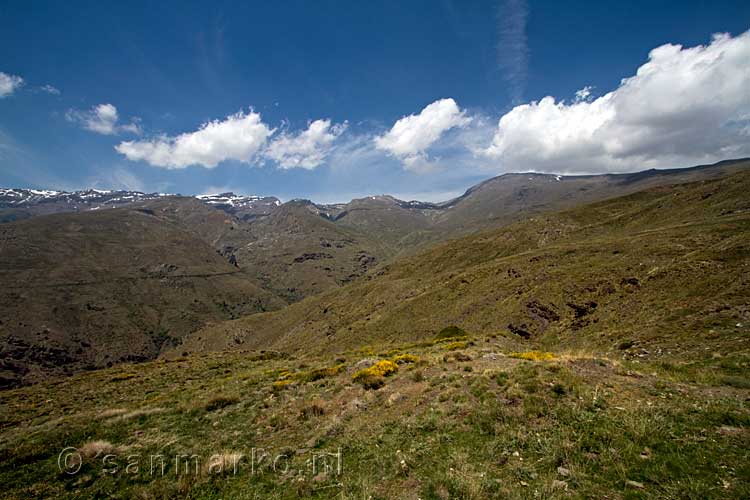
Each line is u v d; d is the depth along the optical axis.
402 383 16.14
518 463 8.04
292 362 34.25
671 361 17.11
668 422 8.59
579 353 16.22
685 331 24.86
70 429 15.23
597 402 9.95
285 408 16.45
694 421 8.55
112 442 13.96
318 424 13.82
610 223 141.88
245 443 13.09
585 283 57.62
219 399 18.61
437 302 90.56
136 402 23.78
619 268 57.84
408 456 9.24
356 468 9.43
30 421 22.02
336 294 190.62
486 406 10.97
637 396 10.29
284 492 8.97
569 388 10.99
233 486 9.74
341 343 88.69
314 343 118.56
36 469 11.64
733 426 8.15
